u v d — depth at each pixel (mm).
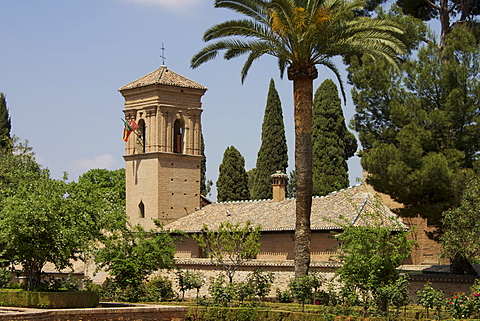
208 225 66062
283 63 49062
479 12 54688
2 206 45969
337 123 79750
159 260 52719
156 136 72250
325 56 45406
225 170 89500
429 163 44500
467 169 44938
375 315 39625
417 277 47156
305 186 45000
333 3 44562
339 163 79188
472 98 46688
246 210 67000
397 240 40344
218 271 58281
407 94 48688
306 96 45031
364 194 60156
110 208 53688
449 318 38250
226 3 44562
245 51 46344
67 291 41906
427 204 46344
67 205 42219
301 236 44969
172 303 48625
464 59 47625
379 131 50000
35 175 59906
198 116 74812
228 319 42500
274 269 54344
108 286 52906
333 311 40500
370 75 49438
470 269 47594
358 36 44344
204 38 46219
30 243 40969
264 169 84438
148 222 71250
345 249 41469
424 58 48375
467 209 42875
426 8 56438
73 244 41625
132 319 39812
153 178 72250
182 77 74812
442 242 43719
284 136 84875
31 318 35531
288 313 41281
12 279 62688
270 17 44438
